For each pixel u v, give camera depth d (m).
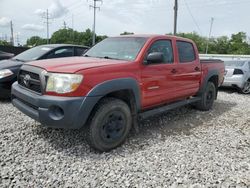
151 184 2.86
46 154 3.46
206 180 2.98
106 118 3.58
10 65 6.16
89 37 70.06
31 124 4.54
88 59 4.08
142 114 4.24
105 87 3.43
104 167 3.20
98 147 3.57
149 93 4.18
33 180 2.83
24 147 3.62
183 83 5.08
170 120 5.43
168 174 3.08
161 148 3.84
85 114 3.28
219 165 3.36
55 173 3.00
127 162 3.35
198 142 4.17
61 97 3.20
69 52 7.30
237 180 3.01
